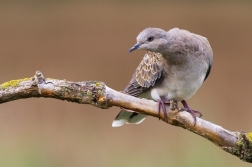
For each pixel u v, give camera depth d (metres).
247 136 6.64
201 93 15.79
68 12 21.09
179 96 8.19
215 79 17.09
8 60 18.48
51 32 20.11
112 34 20.02
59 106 14.59
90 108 14.45
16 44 19.36
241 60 18.50
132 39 19.70
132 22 20.55
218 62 18.31
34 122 14.04
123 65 18.25
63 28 20.33
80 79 17.58
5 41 19.48
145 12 21.05
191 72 7.90
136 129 13.19
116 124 8.49
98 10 21.20
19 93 6.59
